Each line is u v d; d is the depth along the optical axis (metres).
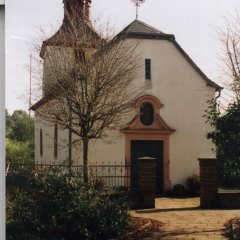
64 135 20.17
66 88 14.55
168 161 19.97
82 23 16.59
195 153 20.42
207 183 14.66
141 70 20.02
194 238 9.44
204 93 20.77
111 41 16.12
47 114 15.70
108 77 14.72
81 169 13.71
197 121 20.64
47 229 8.52
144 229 10.22
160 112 20.17
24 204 8.94
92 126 14.70
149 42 20.28
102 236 9.18
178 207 14.88
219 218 12.10
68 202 8.88
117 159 19.12
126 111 17.45
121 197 10.20
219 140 11.06
